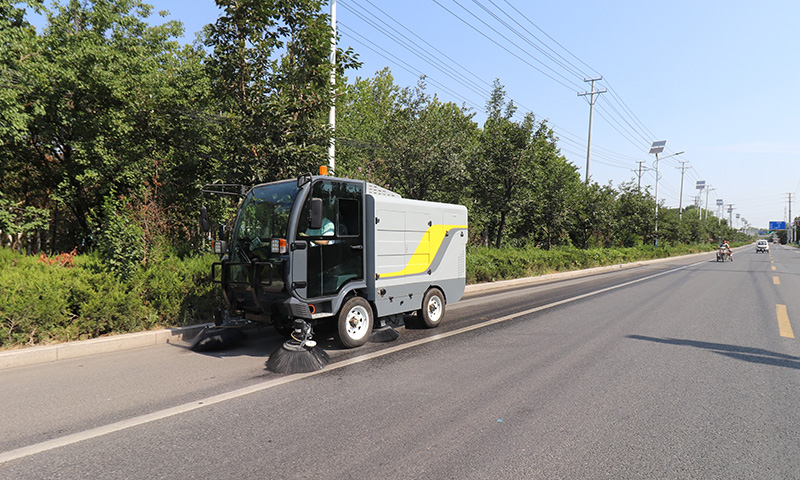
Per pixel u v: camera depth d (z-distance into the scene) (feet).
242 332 21.58
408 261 23.59
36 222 29.86
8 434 11.50
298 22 28.04
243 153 26.73
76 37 32.60
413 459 10.30
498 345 21.58
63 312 19.24
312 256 18.93
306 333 18.19
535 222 69.05
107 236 22.04
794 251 229.86
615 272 74.23
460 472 9.71
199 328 22.72
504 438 11.47
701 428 12.23
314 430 11.88
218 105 30.17
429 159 46.19
